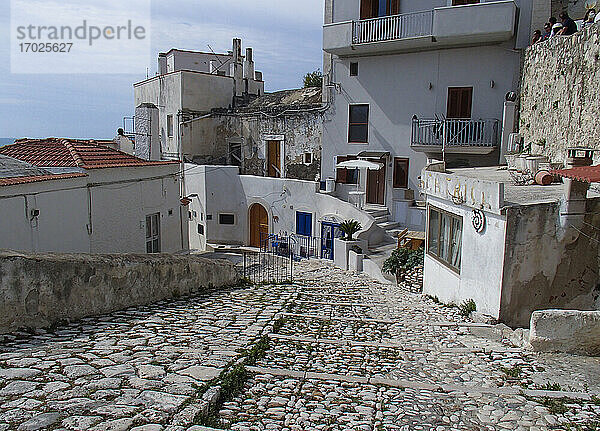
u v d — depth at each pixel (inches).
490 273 343.0
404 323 342.6
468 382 224.5
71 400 169.0
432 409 190.5
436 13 751.1
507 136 706.2
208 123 1182.3
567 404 198.2
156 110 1125.1
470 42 765.3
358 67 887.1
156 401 171.3
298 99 1083.3
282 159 1040.8
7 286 241.0
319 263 804.6
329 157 944.9
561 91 525.3
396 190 871.1
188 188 1098.1
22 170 421.7
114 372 199.2
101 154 578.2
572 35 500.1
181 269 398.3
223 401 184.2
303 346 269.3
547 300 340.2
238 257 857.5
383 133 873.5
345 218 842.2
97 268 301.0
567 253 336.8
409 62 831.1
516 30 735.1
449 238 420.2
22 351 220.8
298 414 177.3
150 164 586.9
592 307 342.3
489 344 286.7
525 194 373.7
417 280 571.2
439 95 809.5
